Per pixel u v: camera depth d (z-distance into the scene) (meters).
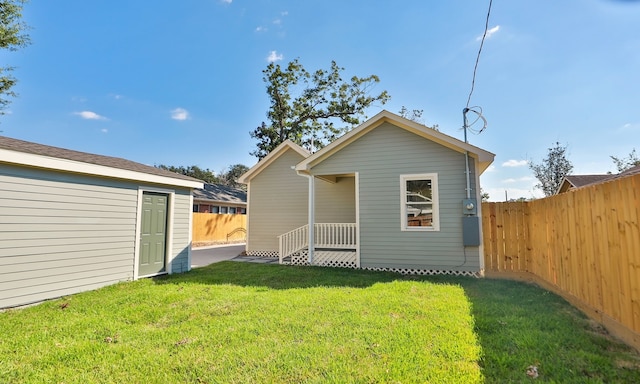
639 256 2.95
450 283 6.42
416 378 2.56
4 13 12.44
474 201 7.50
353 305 4.71
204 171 51.09
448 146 7.81
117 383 2.62
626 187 3.18
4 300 4.91
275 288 6.04
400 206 8.12
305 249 9.42
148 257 7.50
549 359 2.88
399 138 8.27
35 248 5.36
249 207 12.56
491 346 3.18
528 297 5.22
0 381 2.68
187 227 8.63
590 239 4.04
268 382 2.57
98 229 6.43
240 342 3.38
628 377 2.55
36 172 5.44
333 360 2.91
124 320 4.27
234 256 12.06
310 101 21.77
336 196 11.41
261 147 21.55
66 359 3.07
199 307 4.75
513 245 7.34
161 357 3.07
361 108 21.92
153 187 7.73
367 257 8.31
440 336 3.45
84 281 6.08
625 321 3.21
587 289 4.14
